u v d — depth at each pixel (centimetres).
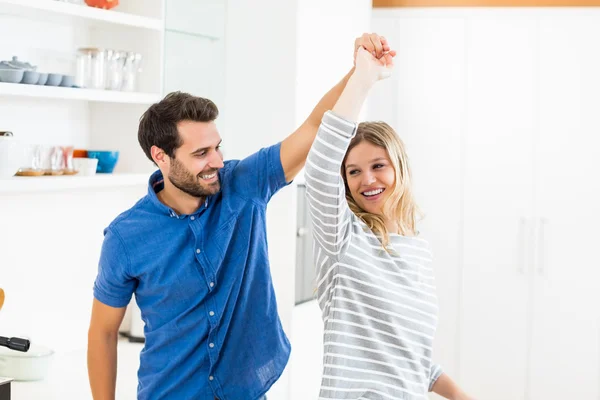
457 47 418
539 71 411
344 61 378
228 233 191
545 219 415
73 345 313
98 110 310
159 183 201
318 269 182
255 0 329
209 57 319
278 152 196
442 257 428
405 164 189
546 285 417
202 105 185
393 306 177
